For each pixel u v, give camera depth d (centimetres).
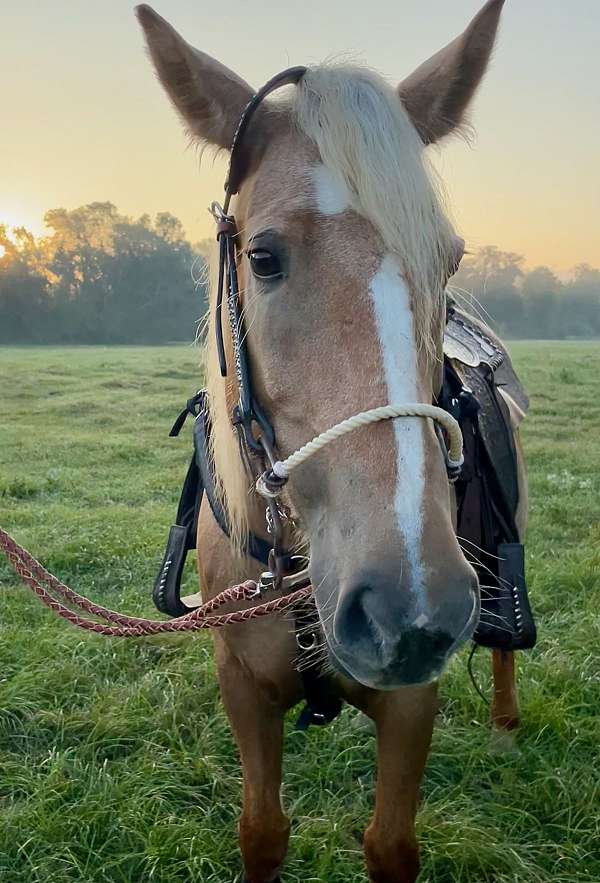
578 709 319
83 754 296
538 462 833
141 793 271
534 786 275
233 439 180
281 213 142
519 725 306
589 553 502
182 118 175
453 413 186
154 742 303
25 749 306
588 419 1159
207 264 204
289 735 306
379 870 196
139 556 515
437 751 296
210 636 383
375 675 123
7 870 243
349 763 286
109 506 680
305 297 139
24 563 205
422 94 177
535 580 440
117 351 3194
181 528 233
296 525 159
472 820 259
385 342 132
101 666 361
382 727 189
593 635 371
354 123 141
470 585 123
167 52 170
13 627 399
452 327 266
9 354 2944
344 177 140
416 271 136
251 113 160
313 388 137
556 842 255
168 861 246
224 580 201
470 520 214
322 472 135
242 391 157
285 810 267
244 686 200
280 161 151
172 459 909
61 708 326
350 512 128
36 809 261
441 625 117
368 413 128
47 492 740
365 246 137
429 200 140
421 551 120
